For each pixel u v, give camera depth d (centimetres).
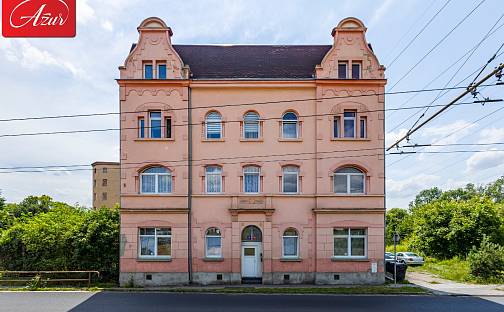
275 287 2278
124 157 2483
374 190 2475
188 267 2431
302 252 2458
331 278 2425
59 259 2539
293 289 2197
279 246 2462
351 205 2467
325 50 2881
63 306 1780
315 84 2525
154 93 2511
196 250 2456
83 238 2483
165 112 2508
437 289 2275
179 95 2516
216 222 2473
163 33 2542
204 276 2438
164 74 2555
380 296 2066
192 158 2512
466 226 4097
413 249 4850
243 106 2539
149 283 2414
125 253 2430
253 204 2483
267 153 2522
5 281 2430
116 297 2016
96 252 2519
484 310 1728
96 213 2666
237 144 2522
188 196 2473
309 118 2536
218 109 2538
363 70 2530
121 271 2422
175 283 2412
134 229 2444
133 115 2498
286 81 2516
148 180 2514
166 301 1905
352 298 2003
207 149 2519
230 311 1680
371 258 2431
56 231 2588
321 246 2441
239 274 2439
